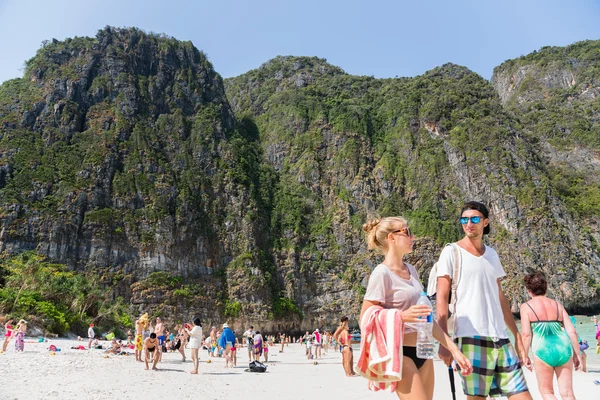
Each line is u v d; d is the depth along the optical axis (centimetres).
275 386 1770
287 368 2730
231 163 10894
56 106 9562
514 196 10775
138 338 2630
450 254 582
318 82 15188
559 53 19062
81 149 9262
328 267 10462
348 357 2183
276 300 9531
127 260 8469
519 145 11956
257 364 2353
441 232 10425
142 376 1866
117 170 9312
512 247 10212
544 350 759
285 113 13425
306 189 11844
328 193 11856
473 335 550
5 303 4491
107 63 10550
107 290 7731
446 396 1531
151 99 10769
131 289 8206
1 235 7619
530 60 19850
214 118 11438
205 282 9106
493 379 545
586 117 15250
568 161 13575
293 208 11225
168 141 10394
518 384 534
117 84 10388
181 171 10100
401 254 526
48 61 10194
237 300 9100
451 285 576
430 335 480
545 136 14575
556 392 1385
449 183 11562
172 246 8969
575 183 12519
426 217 10781
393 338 455
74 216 8312
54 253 7862
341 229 11006
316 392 1627
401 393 472
